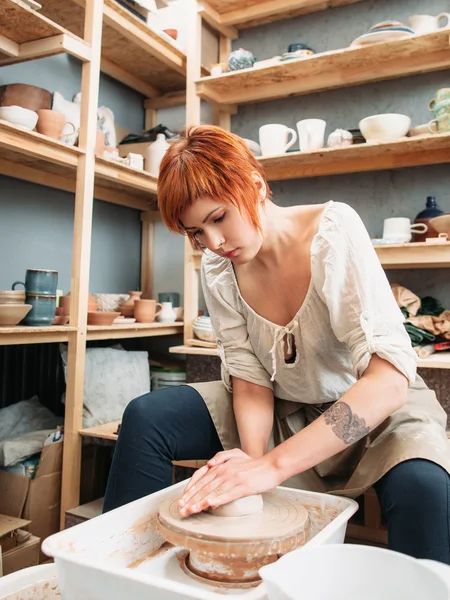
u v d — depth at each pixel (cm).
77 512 177
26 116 172
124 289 286
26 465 181
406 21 236
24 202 224
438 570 50
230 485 81
